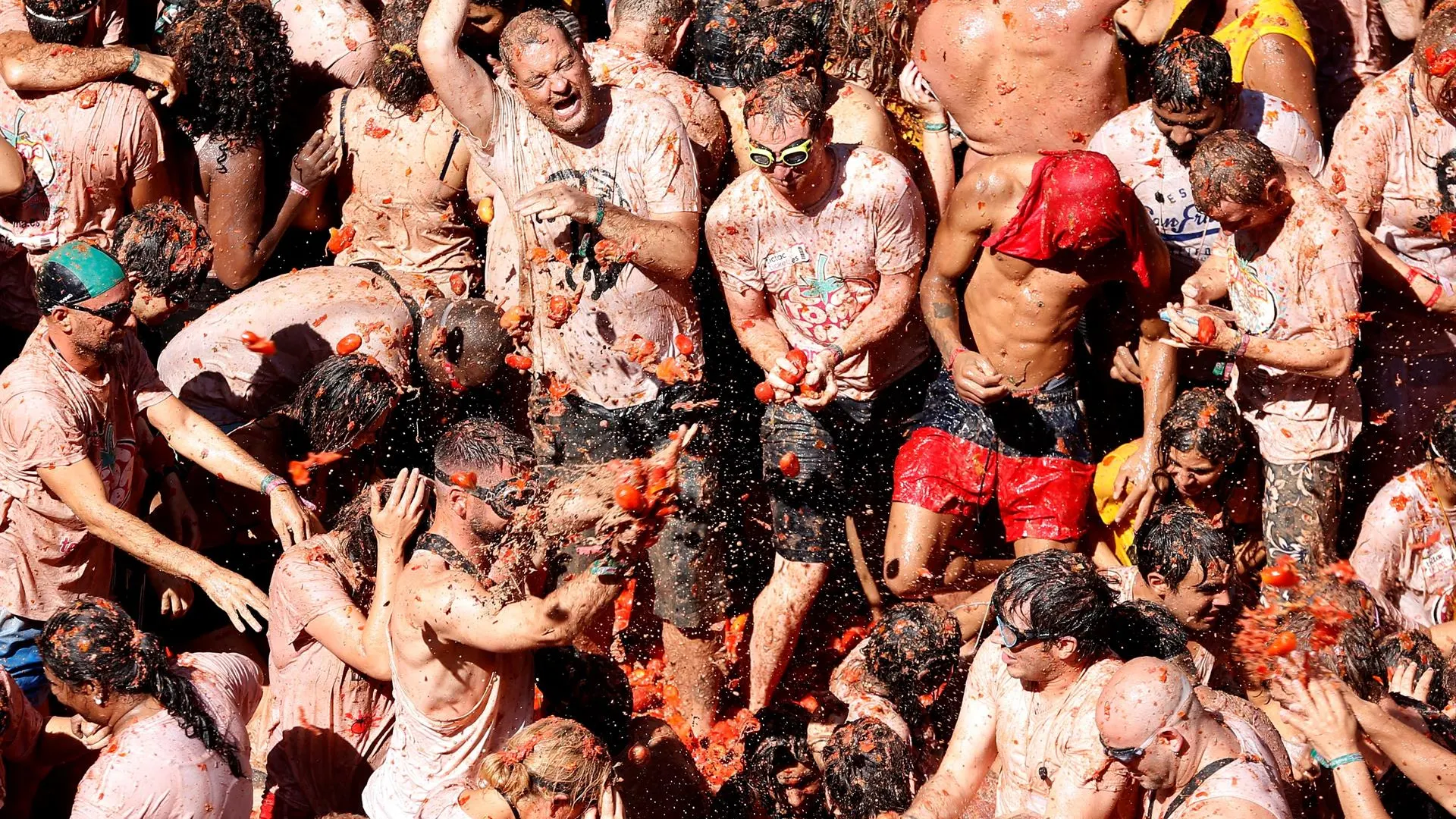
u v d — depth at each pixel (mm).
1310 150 17078
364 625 13914
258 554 19016
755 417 20078
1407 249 17359
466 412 18047
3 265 18234
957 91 17453
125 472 15906
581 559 13102
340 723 14633
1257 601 15672
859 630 18859
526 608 12531
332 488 17594
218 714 13281
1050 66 16922
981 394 15898
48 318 14805
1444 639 15055
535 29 15438
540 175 16344
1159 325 16625
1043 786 12609
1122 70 17250
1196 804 11070
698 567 17203
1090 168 15336
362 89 18750
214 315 17281
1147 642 13727
